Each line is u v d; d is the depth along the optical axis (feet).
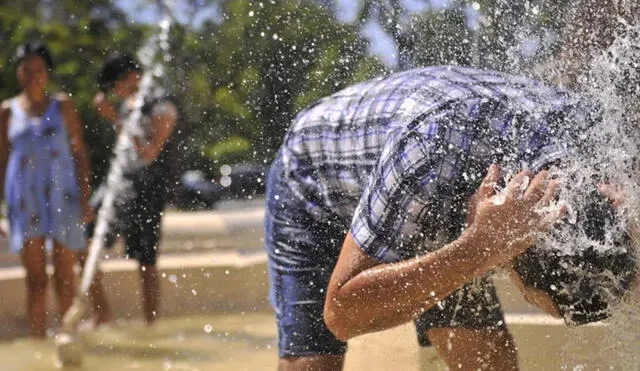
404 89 9.38
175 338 17.69
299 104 18.89
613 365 9.52
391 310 8.72
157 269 19.89
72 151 19.76
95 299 19.24
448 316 10.87
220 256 21.21
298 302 10.38
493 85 8.95
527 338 12.79
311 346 10.41
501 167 8.45
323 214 10.18
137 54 37.04
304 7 18.51
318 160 10.09
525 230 8.27
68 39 38.42
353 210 9.96
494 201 8.34
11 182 19.21
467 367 11.03
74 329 17.13
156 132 20.58
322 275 10.34
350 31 16.52
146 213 20.21
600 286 8.55
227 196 38.04
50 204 19.22
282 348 10.55
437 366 11.88
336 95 10.26
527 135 8.48
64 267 19.17
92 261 19.62
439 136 8.54
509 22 10.78
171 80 34.91
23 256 18.88
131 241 20.01
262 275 20.29
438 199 8.53
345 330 9.07
